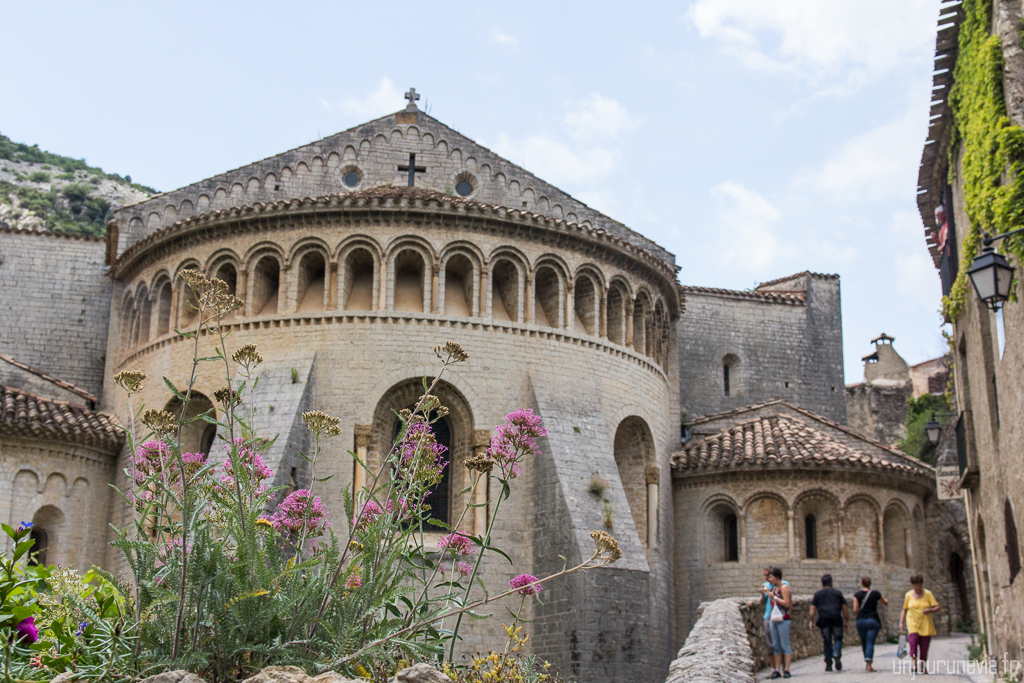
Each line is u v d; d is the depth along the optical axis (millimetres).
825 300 51875
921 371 71062
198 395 33656
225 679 12133
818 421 41906
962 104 23875
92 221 101125
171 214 39969
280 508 15398
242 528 12867
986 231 21469
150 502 12781
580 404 33719
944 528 43844
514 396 33062
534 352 33750
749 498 37500
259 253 34125
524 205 41250
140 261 37594
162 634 12125
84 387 42344
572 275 35031
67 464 34438
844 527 37094
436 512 32344
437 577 30219
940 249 32000
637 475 36938
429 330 32938
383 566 13336
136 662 11703
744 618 23531
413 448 14844
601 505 31359
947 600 42406
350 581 13242
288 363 32469
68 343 42844
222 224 34312
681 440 42250
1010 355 21281
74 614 13070
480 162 41406
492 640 30375
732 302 50531
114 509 35406
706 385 48844
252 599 12320
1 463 32969
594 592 29266
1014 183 20000
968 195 23156
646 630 29719
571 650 29016
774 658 22219
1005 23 20688
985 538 26828
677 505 38750
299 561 14359
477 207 33531
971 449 27703
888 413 68562
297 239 33750
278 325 33281
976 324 25422
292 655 12266
